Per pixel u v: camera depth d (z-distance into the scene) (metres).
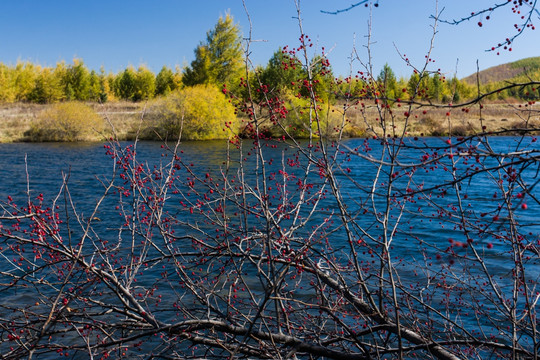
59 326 6.44
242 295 7.20
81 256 4.06
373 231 10.44
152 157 27.59
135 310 3.85
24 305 7.09
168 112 41.09
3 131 41.69
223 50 58.41
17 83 69.69
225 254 4.37
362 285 4.23
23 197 16.64
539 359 3.53
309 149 4.56
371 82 3.86
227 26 57.78
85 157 28.89
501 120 32.25
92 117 42.34
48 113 41.00
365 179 18.80
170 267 8.27
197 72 57.78
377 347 3.74
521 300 6.18
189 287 4.28
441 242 9.48
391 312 5.48
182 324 3.62
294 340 3.69
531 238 5.29
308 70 4.12
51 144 37.62
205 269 7.40
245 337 3.40
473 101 2.62
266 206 4.13
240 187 4.98
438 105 2.69
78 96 71.00
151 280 7.88
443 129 21.12
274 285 3.37
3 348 5.99
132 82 73.81
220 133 42.09
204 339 3.69
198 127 41.28
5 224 11.61
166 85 77.31
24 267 8.67
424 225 10.66
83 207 14.52
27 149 33.44
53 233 3.95
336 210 12.55
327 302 4.52
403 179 18.12
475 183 17.20
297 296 6.32
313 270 4.42
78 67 71.50
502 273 7.59
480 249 8.98
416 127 23.52
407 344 5.09
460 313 5.82
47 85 66.62
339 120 23.72
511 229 3.66
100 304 4.02
